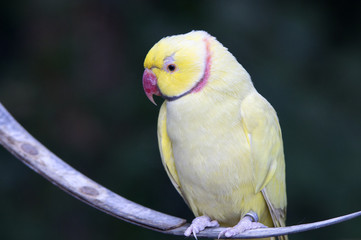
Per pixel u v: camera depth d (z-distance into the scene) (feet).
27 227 32.42
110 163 33.37
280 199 17.78
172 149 17.35
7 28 36.17
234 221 17.78
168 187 32.68
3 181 32.89
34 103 34.99
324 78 35.68
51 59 35.27
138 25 34.96
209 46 16.15
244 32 34.01
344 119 34.14
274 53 34.37
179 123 16.21
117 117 34.17
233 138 16.14
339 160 32.78
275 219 17.63
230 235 14.57
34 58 35.63
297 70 34.65
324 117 33.65
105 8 35.53
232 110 16.03
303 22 35.35
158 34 34.35
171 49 15.89
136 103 34.01
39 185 33.32
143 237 32.68
